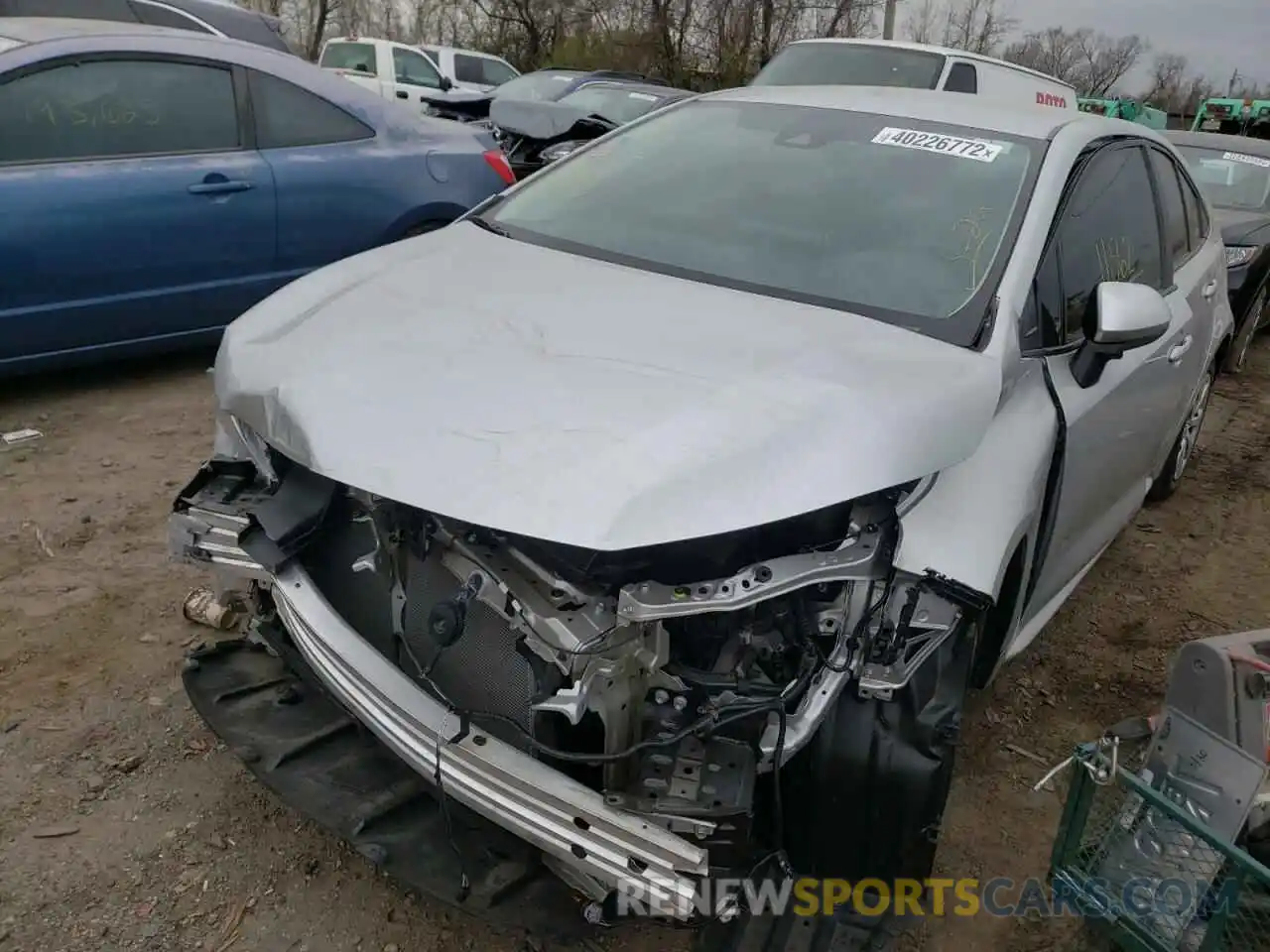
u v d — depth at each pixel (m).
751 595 1.83
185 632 3.27
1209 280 4.39
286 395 2.15
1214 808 2.15
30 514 3.90
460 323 2.38
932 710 2.06
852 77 8.84
